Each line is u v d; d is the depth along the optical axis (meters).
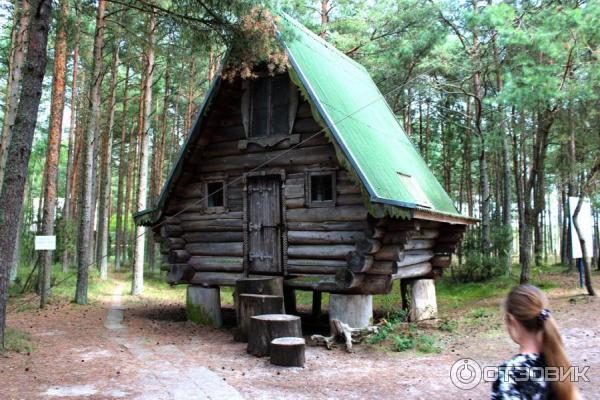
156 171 33.72
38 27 9.09
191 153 13.02
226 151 13.15
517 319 2.98
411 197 11.57
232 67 11.75
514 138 25.48
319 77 12.55
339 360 9.19
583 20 12.78
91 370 7.88
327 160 11.69
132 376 7.60
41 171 44.25
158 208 13.22
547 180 31.75
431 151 37.72
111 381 7.29
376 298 18.09
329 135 10.72
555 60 14.91
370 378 7.88
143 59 26.31
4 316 8.72
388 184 11.06
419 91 26.23
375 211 10.03
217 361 8.90
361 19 23.34
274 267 12.21
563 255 28.78
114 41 22.89
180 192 13.69
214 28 10.83
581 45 13.56
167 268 13.47
